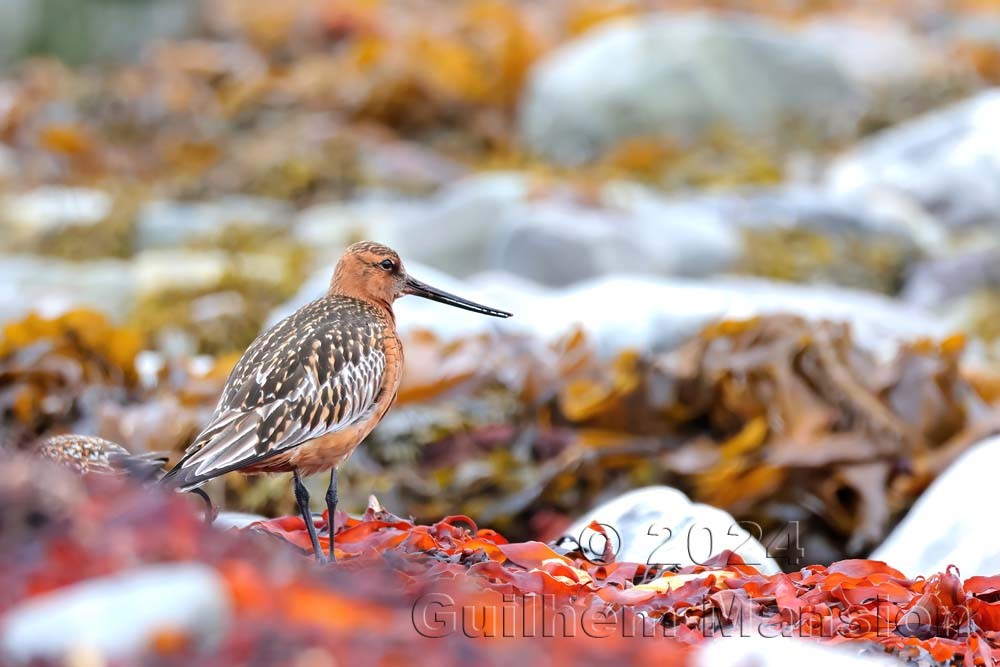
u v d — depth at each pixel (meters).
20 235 22.22
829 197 21.64
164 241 21.95
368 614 5.33
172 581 4.71
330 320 8.54
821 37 29.77
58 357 12.64
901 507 11.45
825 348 11.95
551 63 28.86
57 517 5.64
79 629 4.47
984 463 10.18
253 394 7.94
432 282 14.47
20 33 34.06
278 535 8.06
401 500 11.60
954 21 36.44
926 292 19.77
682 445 11.93
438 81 28.94
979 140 22.59
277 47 32.94
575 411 12.10
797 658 5.72
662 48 27.19
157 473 8.88
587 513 11.49
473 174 25.77
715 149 25.58
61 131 26.61
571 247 18.28
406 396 12.25
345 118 28.62
